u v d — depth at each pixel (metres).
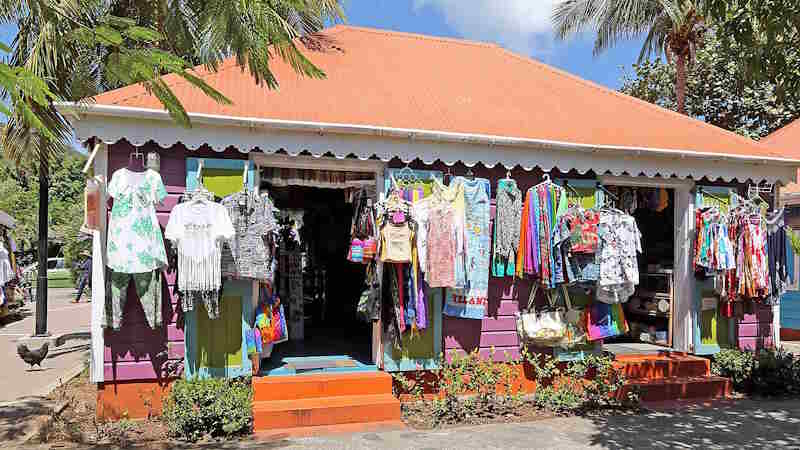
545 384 7.49
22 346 8.59
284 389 6.27
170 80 6.72
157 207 6.25
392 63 8.94
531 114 8.07
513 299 7.47
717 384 7.68
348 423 6.11
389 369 6.80
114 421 6.05
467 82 8.87
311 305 10.67
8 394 7.35
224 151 6.50
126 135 5.91
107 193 6.10
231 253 6.14
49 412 6.45
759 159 7.94
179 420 5.59
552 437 5.92
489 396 6.91
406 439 5.72
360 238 7.24
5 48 2.17
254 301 6.46
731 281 7.96
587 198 7.69
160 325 6.23
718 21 5.89
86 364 9.09
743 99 18.34
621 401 7.17
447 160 6.84
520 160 7.09
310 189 10.31
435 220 6.72
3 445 5.43
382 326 6.84
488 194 7.12
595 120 8.38
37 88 2.19
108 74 2.96
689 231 8.23
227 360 6.32
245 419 5.73
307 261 10.55
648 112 9.40
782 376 7.65
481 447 5.56
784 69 5.62
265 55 3.17
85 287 24.62
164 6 3.67
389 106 7.29
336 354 7.75
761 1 5.27
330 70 8.10
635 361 7.86
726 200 8.35
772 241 8.21
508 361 7.31
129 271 5.84
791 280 12.77
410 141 6.70
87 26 3.05
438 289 7.04
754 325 8.51
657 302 9.27
